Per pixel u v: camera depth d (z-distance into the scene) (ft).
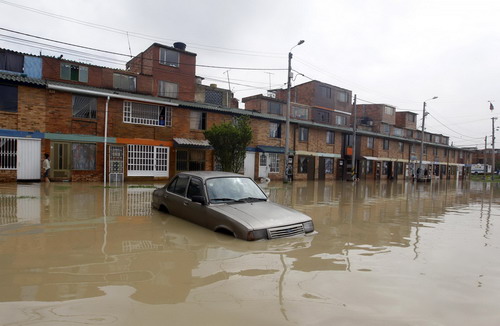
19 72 59.93
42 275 11.60
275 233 17.48
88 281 11.14
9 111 53.06
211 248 15.44
